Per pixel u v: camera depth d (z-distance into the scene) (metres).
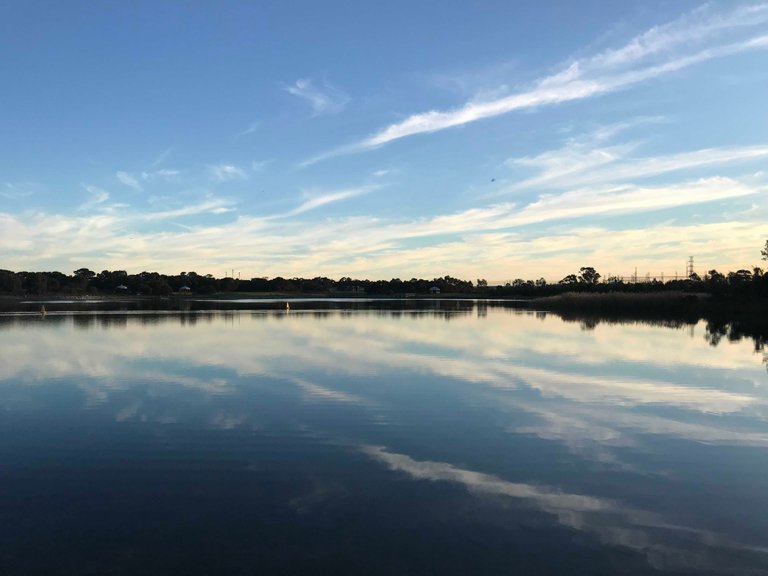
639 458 11.77
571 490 10.05
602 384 19.38
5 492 9.86
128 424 14.26
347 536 8.27
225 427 13.99
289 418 14.85
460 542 8.10
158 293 173.75
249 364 23.75
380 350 28.52
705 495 9.86
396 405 16.30
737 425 14.26
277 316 58.91
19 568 7.39
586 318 54.84
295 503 9.40
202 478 10.54
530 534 8.37
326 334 37.22
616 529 8.55
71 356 26.12
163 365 23.44
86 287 170.38
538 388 18.70
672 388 18.72
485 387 18.88
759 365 23.50
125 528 8.49
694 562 7.62
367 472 10.88
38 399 17.09
